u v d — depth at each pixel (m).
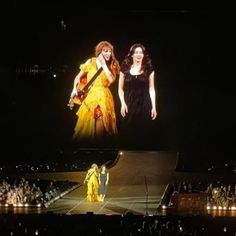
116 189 37.69
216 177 41.56
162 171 42.97
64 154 49.56
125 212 31.70
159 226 25.64
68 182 38.69
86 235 24.56
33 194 33.78
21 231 25.03
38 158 48.94
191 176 41.88
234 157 49.31
